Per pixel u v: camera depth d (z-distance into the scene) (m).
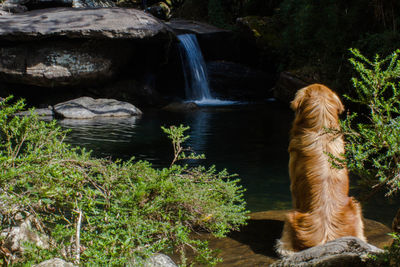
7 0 17.28
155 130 10.51
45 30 13.28
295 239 3.27
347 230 3.19
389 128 1.84
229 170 6.93
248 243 3.75
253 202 5.42
